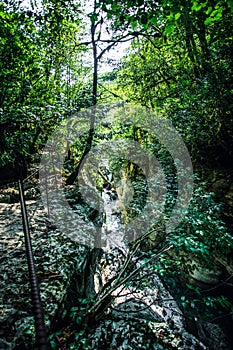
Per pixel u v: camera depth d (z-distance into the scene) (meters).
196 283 6.42
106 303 3.35
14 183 7.17
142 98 7.93
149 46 8.23
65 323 2.78
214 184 5.94
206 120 5.73
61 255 3.64
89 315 2.93
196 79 5.95
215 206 3.65
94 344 2.72
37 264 3.33
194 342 3.19
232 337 5.36
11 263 3.24
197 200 3.87
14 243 3.81
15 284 2.82
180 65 7.37
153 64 7.84
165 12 3.68
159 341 3.05
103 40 6.78
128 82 8.34
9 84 4.72
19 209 5.34
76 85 8.30
